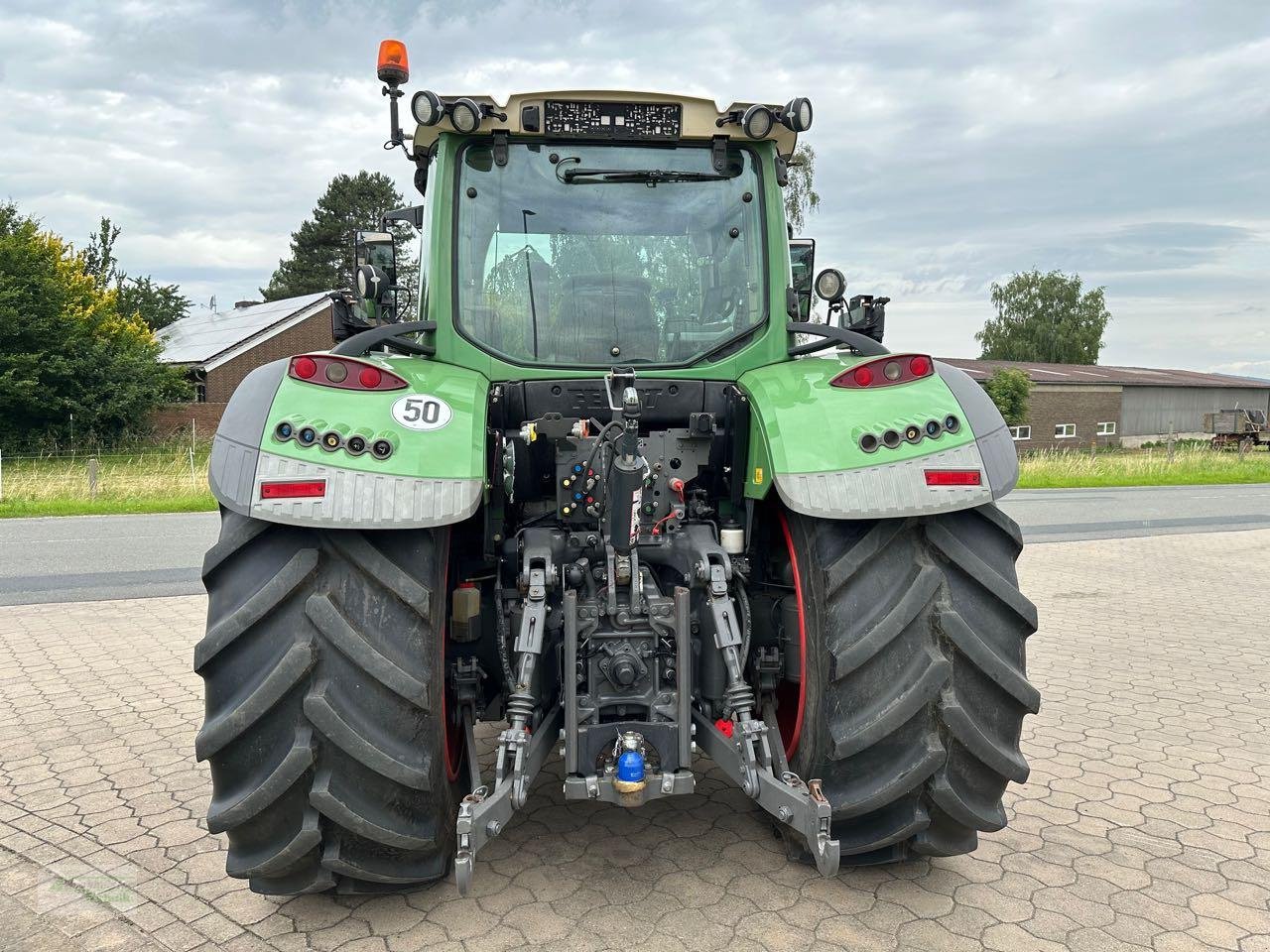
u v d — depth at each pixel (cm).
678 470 288
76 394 2906
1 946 249
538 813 332
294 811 229
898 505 237
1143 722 443
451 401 253
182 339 4191
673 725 252
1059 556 993
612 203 317
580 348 313
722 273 320
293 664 219
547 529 283
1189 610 714
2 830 324
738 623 271
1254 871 292
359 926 256
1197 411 4725
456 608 275
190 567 917
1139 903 270
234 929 256
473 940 248
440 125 307
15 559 967
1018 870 290
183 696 487
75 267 3294
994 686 243
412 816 237
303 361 243
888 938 249
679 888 276
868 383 262
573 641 247
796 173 2980
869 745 238
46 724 442
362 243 375
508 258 313
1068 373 4622
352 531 231
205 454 2484
